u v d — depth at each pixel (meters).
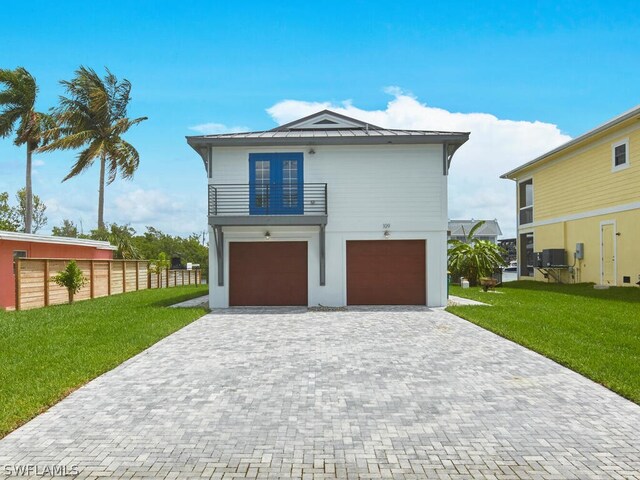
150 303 16.38
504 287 23.55
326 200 15.15
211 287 15.28
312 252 15.41
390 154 15.38
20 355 8.16
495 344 9.15
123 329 10.64
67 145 28.72
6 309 15.46
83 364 7.47
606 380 6.53
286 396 6.07
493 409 5.58
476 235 55.88
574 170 22.25
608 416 5.35
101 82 31.23
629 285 18.27
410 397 6.01
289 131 17.75
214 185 15.48
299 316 13.14
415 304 15.45
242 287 15.52
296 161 15.47
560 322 11.22
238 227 15.41
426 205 15.32
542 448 4.54
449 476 4.02
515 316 12.29
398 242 15.48
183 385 6.56
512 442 4.67
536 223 26.09
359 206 15.37
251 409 5.60
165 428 5.03
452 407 5.65
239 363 7.77
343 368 7.43
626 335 9.63
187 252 47.41
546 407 5.64
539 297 17.39
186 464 4.23
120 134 31.38
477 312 13.09
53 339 9.54
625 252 18.55
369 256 15.48
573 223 22.36
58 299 17.11
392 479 3.98
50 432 4.94
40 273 16.05
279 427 5.05
